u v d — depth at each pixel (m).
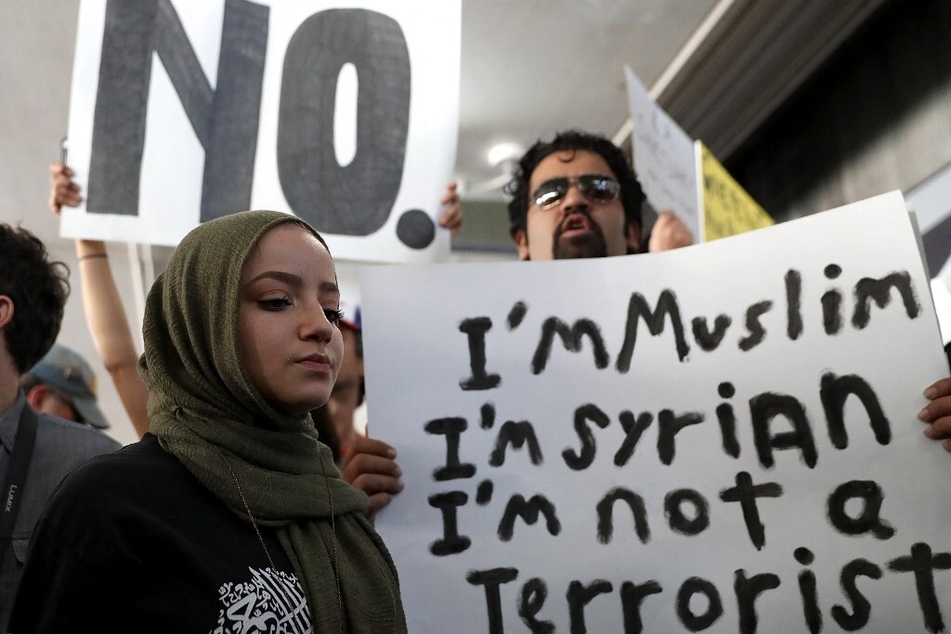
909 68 2.62
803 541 0.97
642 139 1.76
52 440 1.16
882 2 2.65
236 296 0.73
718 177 1.86
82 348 3.49
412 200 1.50
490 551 1.02
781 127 3.24
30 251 1.24
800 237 1.07
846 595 0.94
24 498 1.09
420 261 1.48
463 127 3.28
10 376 1.15
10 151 3.16
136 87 1.46
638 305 1.11
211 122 1.48
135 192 1.42
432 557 1.02
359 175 1.50
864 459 0.98
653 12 2.72
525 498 1.04
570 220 1.43
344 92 1.53
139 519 0.64
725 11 2.67
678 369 1.07
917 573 0.93
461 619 0.99
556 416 1.07
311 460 0.79
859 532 0.96
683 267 1.11
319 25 1.55
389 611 0.76
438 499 1.04
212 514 0.69
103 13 1.47
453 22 1.58
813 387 1.02
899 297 1.01
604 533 1.02
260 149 1.48
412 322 1.11
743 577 0.98
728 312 1.08
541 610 0.99
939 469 0.95
